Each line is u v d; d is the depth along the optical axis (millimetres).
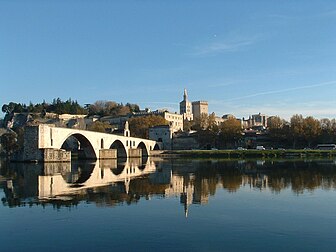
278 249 22750
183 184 55781
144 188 51031
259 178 64062
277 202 38625
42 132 112125
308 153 165875
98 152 152500
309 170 82125
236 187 51281
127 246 23406
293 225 28578
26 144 111812
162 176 70812
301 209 34750
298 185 52906
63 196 43281
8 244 24156
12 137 177000
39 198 41750
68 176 70938
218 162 126062
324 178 62906
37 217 31688
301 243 23953
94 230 27250
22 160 115500
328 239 24844
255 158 154875
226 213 33000
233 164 111312
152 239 24875
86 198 41781
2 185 54656
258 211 33906
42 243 24281
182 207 36000
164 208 35469
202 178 65562
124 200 40344
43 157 111188
